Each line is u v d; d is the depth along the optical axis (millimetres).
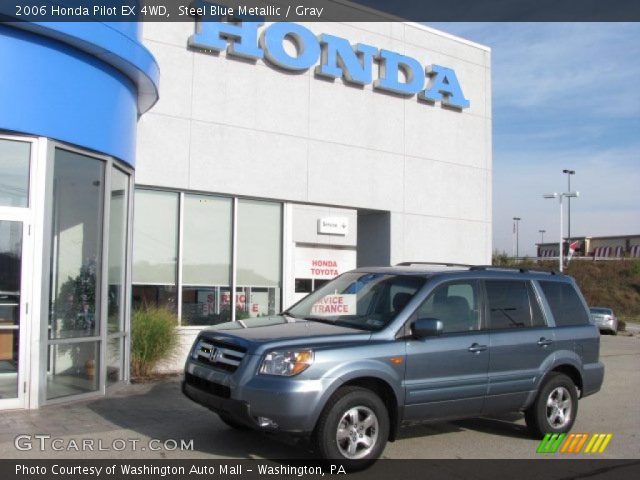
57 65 8672
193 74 12609
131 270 10594
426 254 15852
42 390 8500
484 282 7660
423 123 15969
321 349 6223
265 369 6082
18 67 8297
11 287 8359
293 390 5949
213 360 6547
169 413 8430
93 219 9445
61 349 8898
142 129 12047
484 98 17234
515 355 7527
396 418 6609
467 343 7137
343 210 14750
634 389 12141
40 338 8453
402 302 7031
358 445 6316
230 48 13000
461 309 7344
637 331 39719
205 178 12664
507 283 7875
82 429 7520
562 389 7996
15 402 8344
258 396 5977
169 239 12422
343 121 14625
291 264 13859
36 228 8469
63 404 8781
